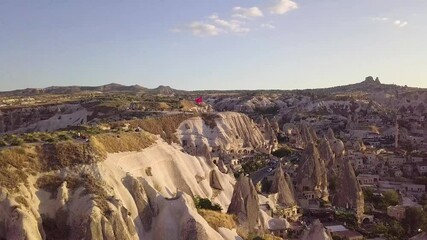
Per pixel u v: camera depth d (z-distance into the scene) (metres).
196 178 97.25
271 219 91.06
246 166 140.88
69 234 60.94
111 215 61.69
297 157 152.88
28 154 67.69
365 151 163.12
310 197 112.88
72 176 67.31
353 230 94.00
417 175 143.25
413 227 97.69
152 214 70.75
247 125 175.38
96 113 179.75
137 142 91.06
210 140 152.88
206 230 67.25
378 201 115.75
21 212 56.88
